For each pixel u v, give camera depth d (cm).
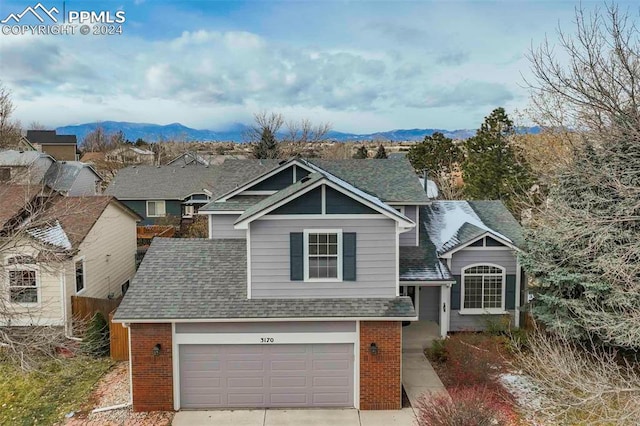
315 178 1460
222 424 1312
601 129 1656
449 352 1625
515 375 1516
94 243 2238
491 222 2170
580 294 1656
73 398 1451
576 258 1612
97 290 2275
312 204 1422
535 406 1342
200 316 1352
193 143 10094
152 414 1364
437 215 2245
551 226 1720
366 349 1389
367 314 1372
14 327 1672
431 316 2047
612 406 1245
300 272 1429
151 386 1377
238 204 2117
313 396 1420
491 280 1945
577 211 1516
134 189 4538
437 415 1123
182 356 1396
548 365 1405
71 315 1928
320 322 1395
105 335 1783
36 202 2069
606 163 1608
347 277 1434
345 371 1420
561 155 2392
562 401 1230
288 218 1422
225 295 1434
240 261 1581
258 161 2575
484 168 3612
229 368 1407
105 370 1647
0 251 1645
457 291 1945
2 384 1523
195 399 1407
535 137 3350
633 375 1248
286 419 1342
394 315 1368
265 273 1430
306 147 6406
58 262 1770
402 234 2006
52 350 1634
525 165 3422
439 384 1516
